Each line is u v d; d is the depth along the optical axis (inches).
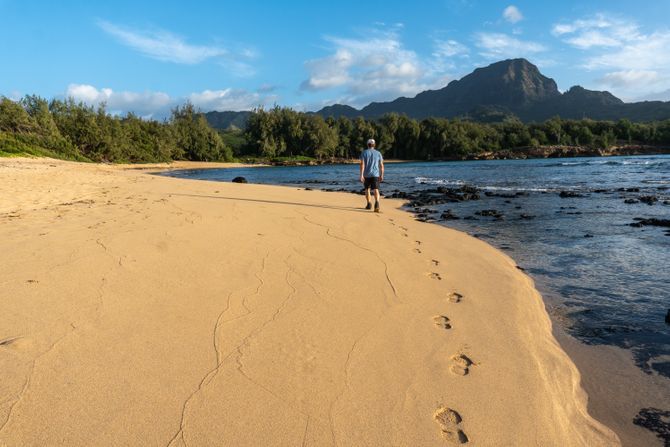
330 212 388.8
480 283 196.5
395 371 114.4
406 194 658.8
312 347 123.8
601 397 110.6
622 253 255.8
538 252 266.2
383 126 3838.6
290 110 3757.4
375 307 158.1
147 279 169.2
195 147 3149.6
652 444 91.9
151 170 2039.9
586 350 136.7
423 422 94.2
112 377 102.0
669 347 137.3
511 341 137.3
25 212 314.5
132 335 123.3
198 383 101.7
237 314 141.9
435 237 304.0
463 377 114.1
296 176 1397.6
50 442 80.2
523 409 101.1
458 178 1062.4
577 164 1627.7
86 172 957.2
